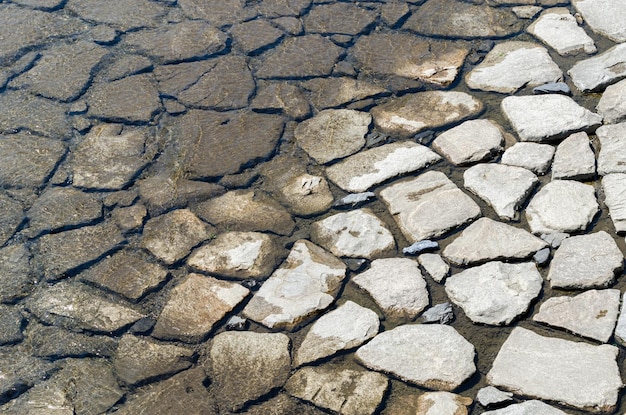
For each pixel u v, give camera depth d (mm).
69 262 3395
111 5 5129
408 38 4582
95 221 3586
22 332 3109
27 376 2928
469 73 4250
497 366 2748
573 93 3982
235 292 3178
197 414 2736
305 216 3516
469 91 4133
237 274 3264
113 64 4574
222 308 3115
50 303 3217
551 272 3047
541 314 2910
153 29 4859
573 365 2699
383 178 3635
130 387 2859
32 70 4570
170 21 4926
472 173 3572
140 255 3404
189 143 3973
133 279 3289
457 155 3695
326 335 2961
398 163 3701
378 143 3857
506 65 4230
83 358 2982
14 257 3439
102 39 4781
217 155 3885
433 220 3371
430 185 3559
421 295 3053
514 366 2734
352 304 3070
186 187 3721
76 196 3725
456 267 3178
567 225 3230
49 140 4062
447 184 3551
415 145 3801
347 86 4258
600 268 3014
